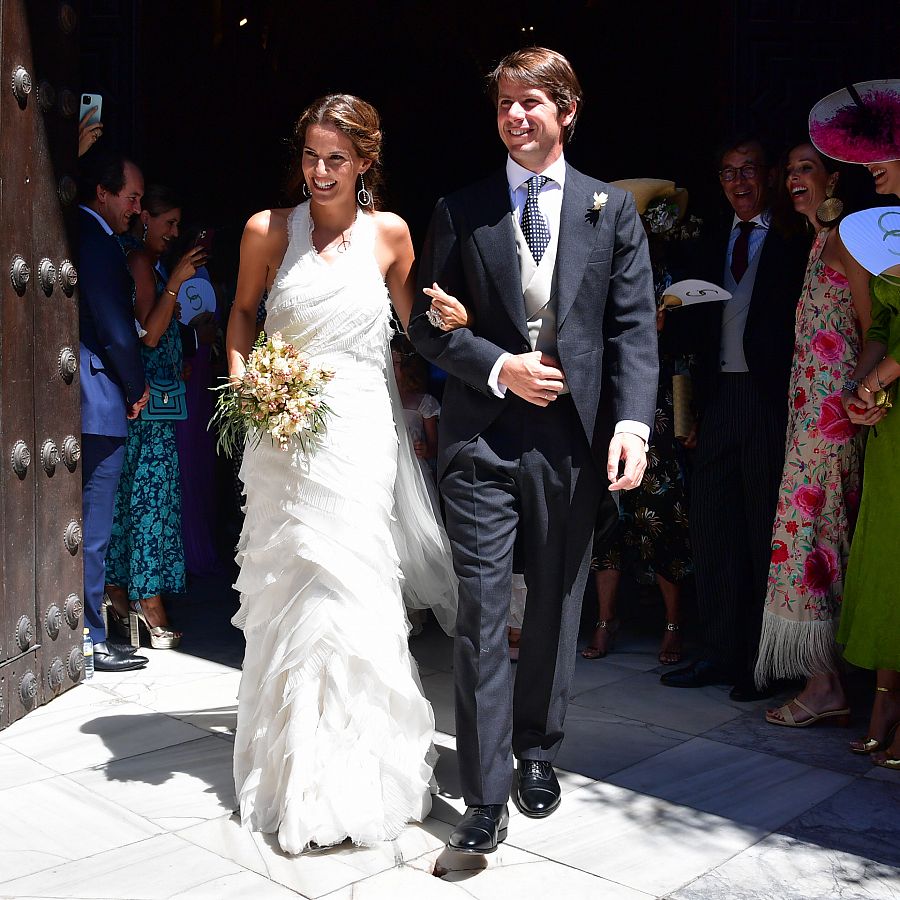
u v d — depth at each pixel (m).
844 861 2.98
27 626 4.04
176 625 5.33
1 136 3.78
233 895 2.80
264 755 3.21
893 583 3.57
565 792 3.42
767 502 4.33
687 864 2.96
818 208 3.93
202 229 5.95
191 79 7.39
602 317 3.13
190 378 6.18
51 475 4.17
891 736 3.72
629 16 8.20
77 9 4.21
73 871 2.93
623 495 4.79
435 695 4.36
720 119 5.43
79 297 4.38
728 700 4.29
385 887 2.85
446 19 9.41
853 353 3.93
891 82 3.49
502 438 3.13
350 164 3.27
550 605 3.20
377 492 3.25
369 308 3.27
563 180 3.12
